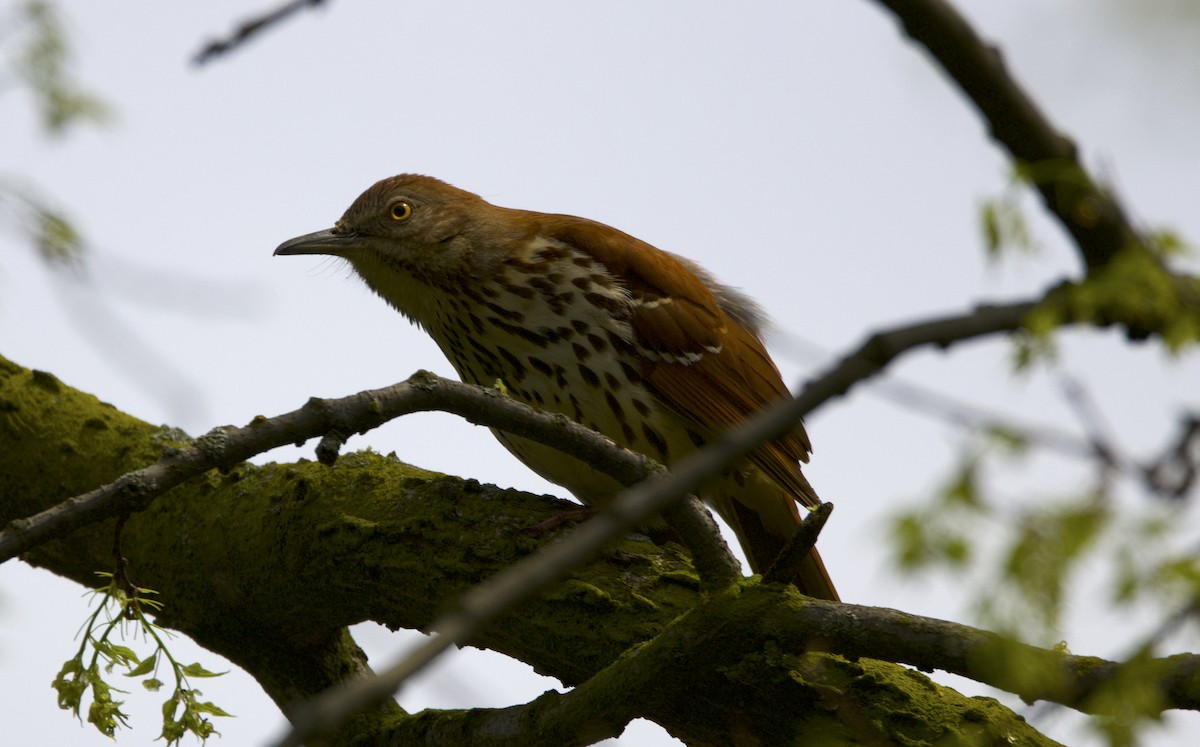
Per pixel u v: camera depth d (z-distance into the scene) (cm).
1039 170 455
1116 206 451
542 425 620
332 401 595
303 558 773
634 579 696
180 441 865
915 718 606
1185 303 411
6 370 901
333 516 773
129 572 832
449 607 723
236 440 589
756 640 607
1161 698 468
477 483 775
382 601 756
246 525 801
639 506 387
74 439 870
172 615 827
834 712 612
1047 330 397
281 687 820
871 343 395
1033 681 484
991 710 612
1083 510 378
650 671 616
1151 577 368
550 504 757
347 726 754
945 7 450
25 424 874
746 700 627
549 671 707
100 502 579
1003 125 459
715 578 617
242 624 809
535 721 652
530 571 382
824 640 596
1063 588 377
